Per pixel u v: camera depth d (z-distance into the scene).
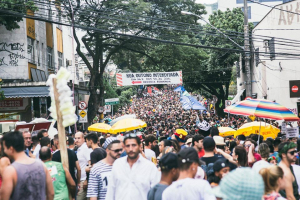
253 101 11.20
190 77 44.97
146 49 35.81
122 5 30.41
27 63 27.33
